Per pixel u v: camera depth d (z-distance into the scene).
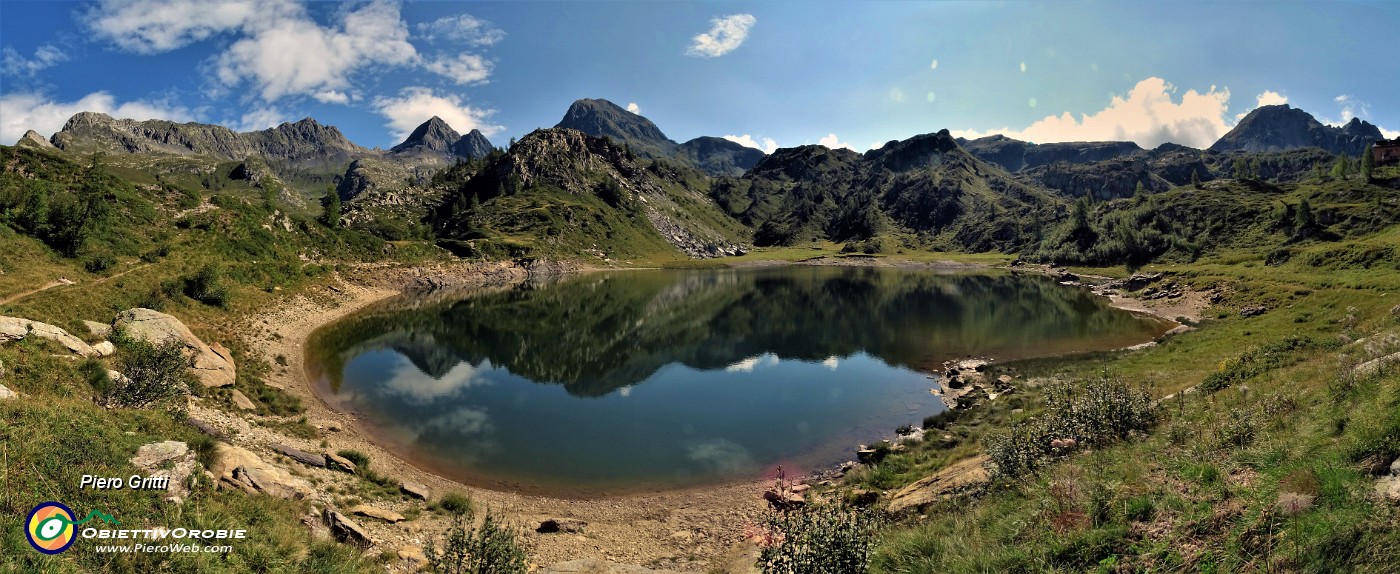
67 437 13.95
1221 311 61.62
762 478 28.33
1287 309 52.72
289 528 14.36
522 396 43.47
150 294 46.34
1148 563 8.44
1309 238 109.44
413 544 17.45
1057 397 18.25
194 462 15.59
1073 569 9.03
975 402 37.72
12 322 24.14
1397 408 9.10
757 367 53.25
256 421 28.53
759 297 110.12
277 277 73.00
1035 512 11.39
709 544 20.31
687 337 68.38
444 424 35.84
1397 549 6.49
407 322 74.94
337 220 142.62
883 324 72.94
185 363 24.83
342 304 82.19
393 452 30.30
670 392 45.09
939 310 83.50
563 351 60.53
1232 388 18.75
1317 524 7.40
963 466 19.70
